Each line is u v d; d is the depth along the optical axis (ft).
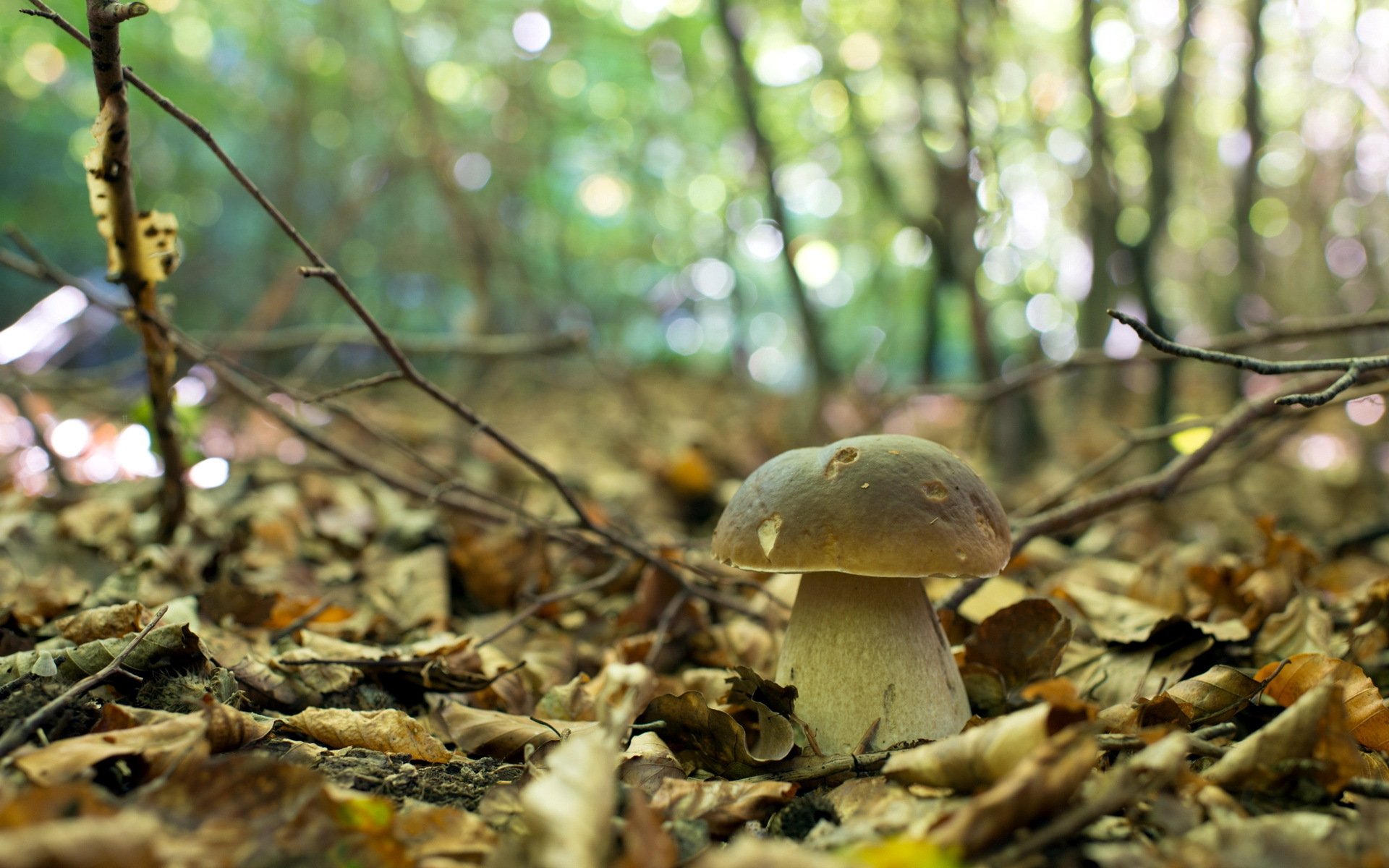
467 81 6.21
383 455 3.77
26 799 1.05
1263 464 4.66
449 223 6.14
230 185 6.83
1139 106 3.92
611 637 2.05
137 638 1.39
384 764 1.35
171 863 1.07
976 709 1.63
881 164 4.58
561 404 5.95
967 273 3.57
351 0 5.22
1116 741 1.29
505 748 1.45
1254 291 4.40
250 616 1.83
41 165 6.61
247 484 2.86
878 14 3.73
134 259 1.77
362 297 7.09
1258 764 1.24
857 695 1.46
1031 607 1.65
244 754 1.33
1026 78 3.74
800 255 6.34
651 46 4.98
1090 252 4.40
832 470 1.43
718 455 3.81
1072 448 4.87
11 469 3.03
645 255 7.39
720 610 2.14
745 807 1.28
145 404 2.06
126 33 5.13
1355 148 4.54
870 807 1.26
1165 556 2.05
